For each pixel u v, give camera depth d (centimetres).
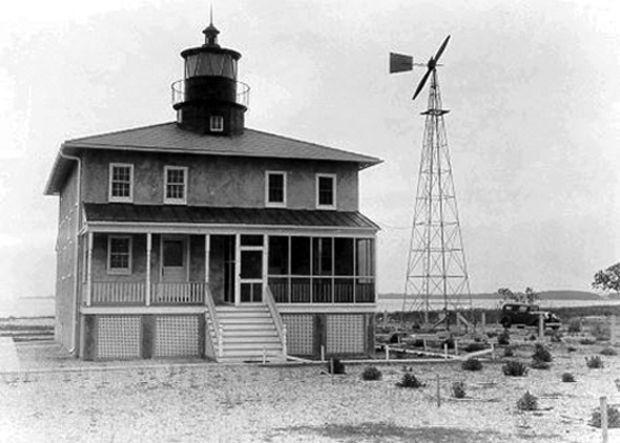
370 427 1697
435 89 4831
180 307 3155
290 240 3322
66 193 4097
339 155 3597
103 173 3331
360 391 2233
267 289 3262
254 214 3416
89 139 3347
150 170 3391
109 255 3250
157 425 1708
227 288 3397
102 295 3094
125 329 3095
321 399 2081
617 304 10962
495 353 3488
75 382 2398
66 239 3978
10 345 4038
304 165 3591
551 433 1644
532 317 5847
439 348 3741
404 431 1656
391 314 7281
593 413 1761
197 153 3400
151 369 2709
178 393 2170
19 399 2059
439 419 1802
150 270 3247
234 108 3800
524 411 1922
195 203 3438
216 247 3416
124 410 1897
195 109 3741
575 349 3806
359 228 3394
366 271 3438
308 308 3291
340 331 3341
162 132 3662
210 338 3069
